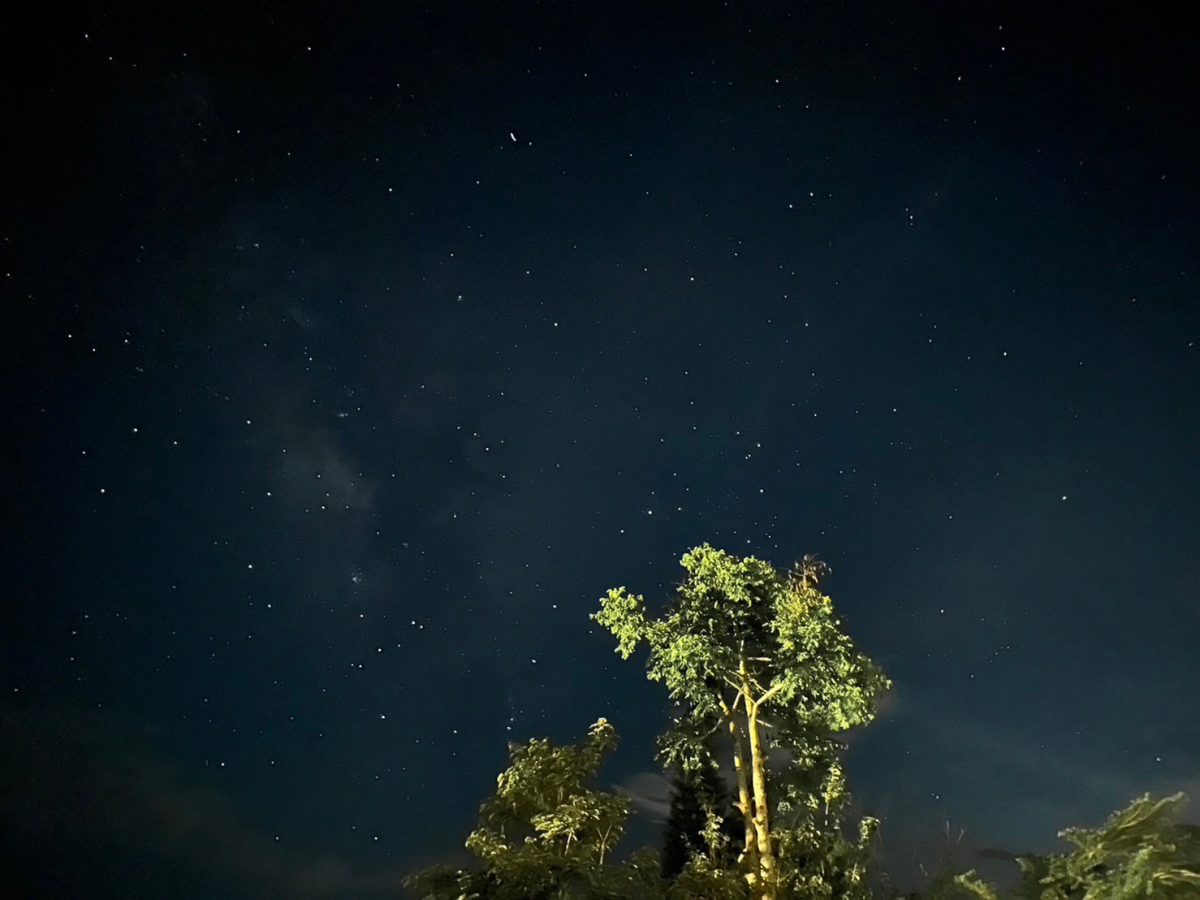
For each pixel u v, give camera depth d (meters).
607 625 12.98
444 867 10.38
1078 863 8.72
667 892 11.06
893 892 12.32
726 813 13.82
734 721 12.88
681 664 12.51
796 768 12.70
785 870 12.05
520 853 10.09
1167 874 8.05
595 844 11.10
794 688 12.44
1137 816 8.59
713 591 13.08
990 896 9.34
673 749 13.02
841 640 12.45
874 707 12.45
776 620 12.66
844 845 12.23
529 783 11.48
